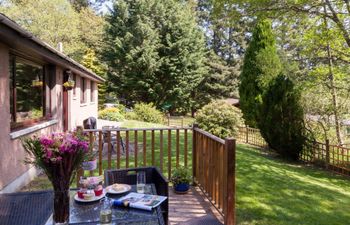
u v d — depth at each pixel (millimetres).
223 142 3426
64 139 1962
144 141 4852
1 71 4395
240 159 7199
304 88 9039
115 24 21797
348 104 9211
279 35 8594
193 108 26703
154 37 21812
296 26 7938
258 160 7398
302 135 8359
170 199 4188
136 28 21297
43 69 7090
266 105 8688
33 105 6387
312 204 4348
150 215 2205
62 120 8594
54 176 1951
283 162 8336
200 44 23844
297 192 4902
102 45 22766
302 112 8336
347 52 8203
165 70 22469
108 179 3090
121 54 21484
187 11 23688
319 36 7742
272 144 8859
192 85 23547
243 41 26547
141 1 21578
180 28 22203
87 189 2516
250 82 12750
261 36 12547
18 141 4898
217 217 3594
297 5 6781
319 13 6957
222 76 25906
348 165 7168
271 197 4516
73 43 19625
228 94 26484
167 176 5148
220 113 10570
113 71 22266
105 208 2264
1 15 3098
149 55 21344
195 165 4852
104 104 21453
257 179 5531
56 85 7738
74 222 2045
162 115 21000
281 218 3711
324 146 7965
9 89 4777
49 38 18453
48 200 2586
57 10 18734
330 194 4984
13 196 2693
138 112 18703
